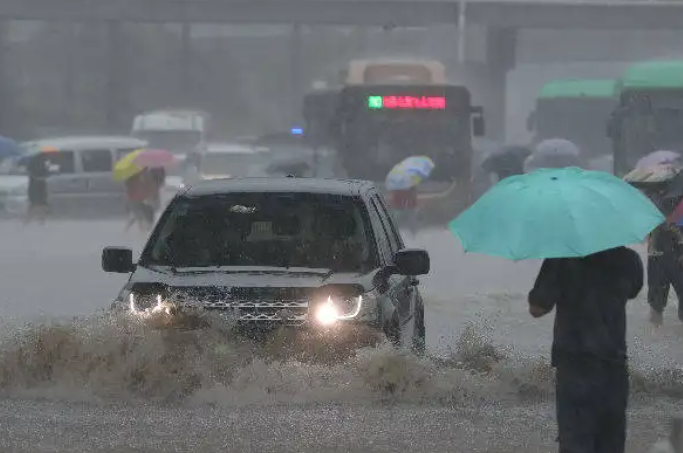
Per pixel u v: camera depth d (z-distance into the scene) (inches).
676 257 1942.7
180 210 1348.4
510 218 868.6
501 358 1373.0
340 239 1304.1
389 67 4879.4
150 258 1312.7
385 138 4665.4
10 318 1971.0
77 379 1236.5
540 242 853.2
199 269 1278.3
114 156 5007.4
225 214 1333.7
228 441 1048.8
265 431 1085.8
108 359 1236.5
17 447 1023.0
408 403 1211.9
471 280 2768.2
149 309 1244.5
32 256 3331.7
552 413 1175.6
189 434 1072.8
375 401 1211.9
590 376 866.8
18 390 1233.4
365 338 1219.9
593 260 874.1
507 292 2449.6
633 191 888.3
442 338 1822.1
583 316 871.1
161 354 1228.5
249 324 1221.7
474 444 1050.1
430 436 1075.9
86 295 2425.0
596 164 6550.2
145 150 4247.0
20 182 5019.7
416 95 4672.7
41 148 4965.6
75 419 1125.7
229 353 1221.7
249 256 1293.1
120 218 5000.0
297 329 1218.0
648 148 4576.8
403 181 4101.9
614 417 872.9
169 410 1168.2
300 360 1218.6
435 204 4648.1
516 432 1095.6
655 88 4586.6
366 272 1273.4
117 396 1215.6
